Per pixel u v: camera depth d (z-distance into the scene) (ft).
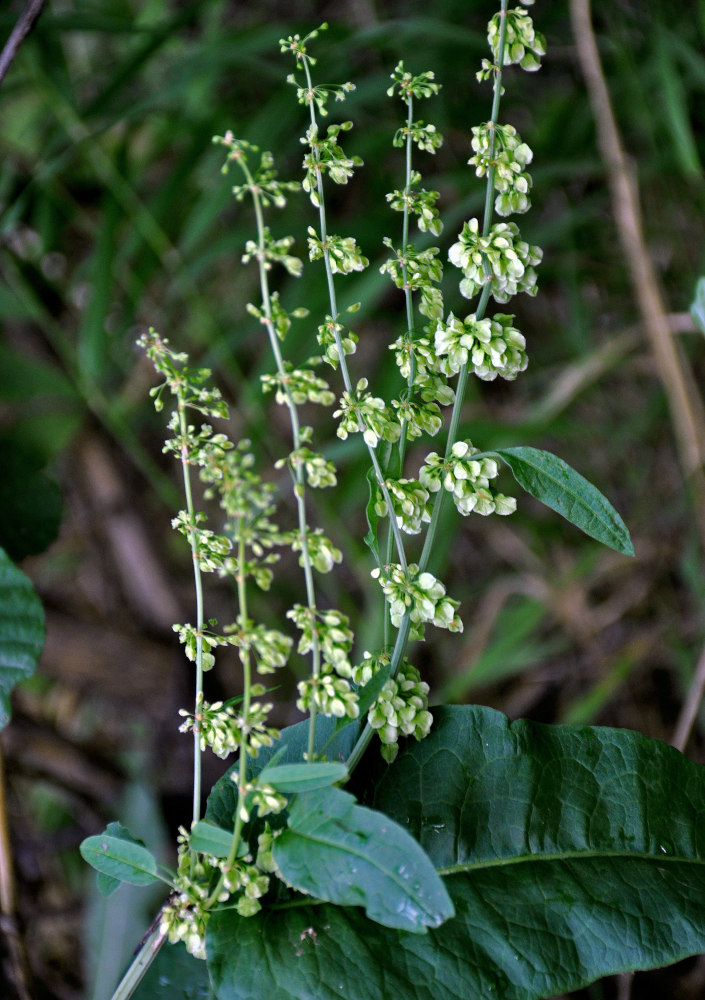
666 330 4.79
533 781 3.14
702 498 4.86
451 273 4.92
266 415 6.36
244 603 2.90
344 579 6.24
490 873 3.09
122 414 5.84
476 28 5.77
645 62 5.34
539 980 3.01
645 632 5.64
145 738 5.65
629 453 6.13
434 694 5.35
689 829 3.14
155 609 5.89
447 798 3.13
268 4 6.59
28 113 5.84
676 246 5.76
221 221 6.32
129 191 5.13
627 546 2.96
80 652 5.38
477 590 6.26
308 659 5.62
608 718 5.51
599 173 5.62
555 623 5.96
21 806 5.47
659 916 3.06
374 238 4.87
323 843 2.89
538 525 5.95
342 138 5.62
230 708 2.98
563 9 5.13
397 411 3.02
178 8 6.34
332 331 3.01
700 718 5.18
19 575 3.26
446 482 3.02
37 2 3.42
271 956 2.95
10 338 5.76
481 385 6.59
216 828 2.94
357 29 5.05
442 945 3.01
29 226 5.69
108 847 3.01
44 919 5.14
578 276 5.88
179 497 6.10
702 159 5.24
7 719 3.24
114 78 4.74
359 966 2.96
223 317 6.22
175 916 2.97
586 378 5.40
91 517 6.04
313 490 5.29
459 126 5.73
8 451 3.97
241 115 5.92
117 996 3.05
